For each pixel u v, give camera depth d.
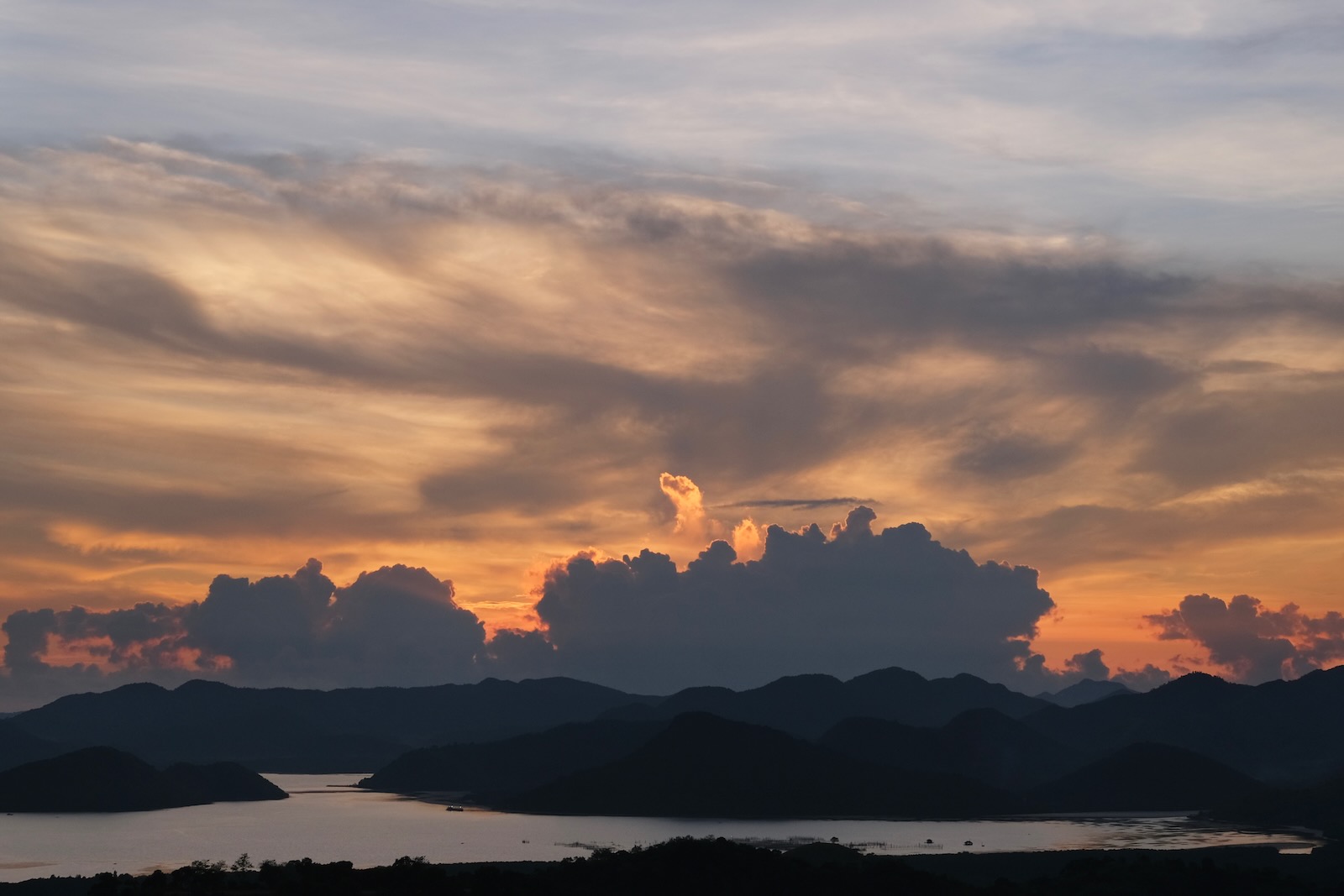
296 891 163.62
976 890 198.25
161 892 164.38
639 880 187.00
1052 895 197.50
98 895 165.12
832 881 191.38
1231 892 197.12
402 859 182.12
